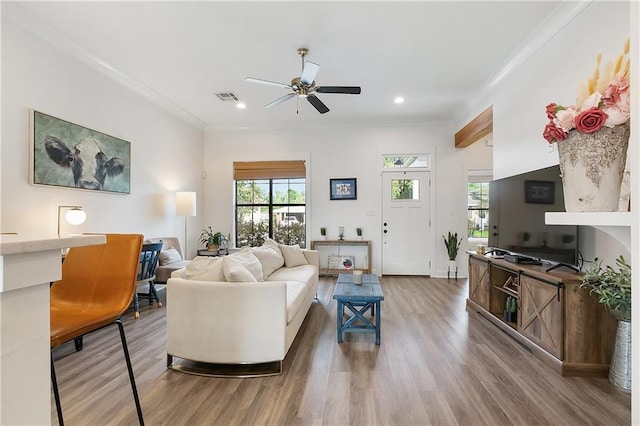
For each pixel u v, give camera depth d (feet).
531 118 10.81
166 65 12.40
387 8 9.01
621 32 7.30
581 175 3.87
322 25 9.83
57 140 10.48
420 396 6.73
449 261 19.48
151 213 15.62
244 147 20.94
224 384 7.23
